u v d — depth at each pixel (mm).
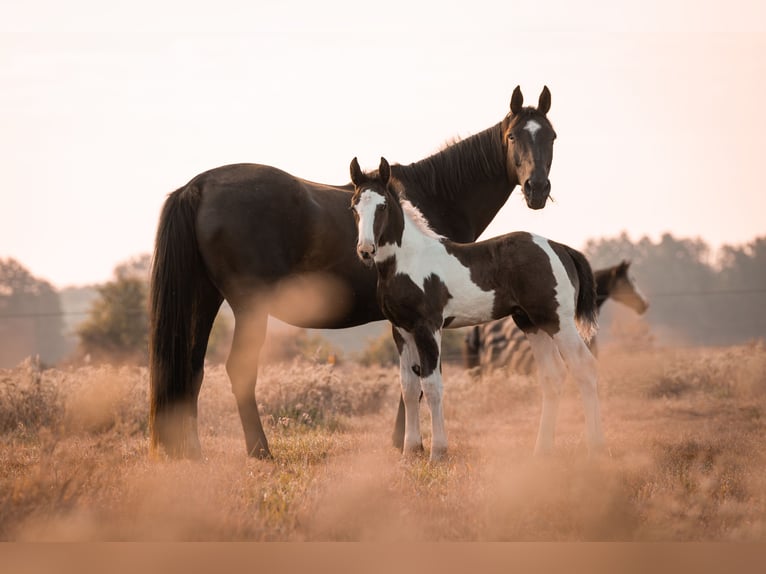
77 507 7102
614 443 12641
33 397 16312
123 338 65625
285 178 11836
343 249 12109
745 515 7508
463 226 13719
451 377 24516
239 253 11398
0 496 7273
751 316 168000
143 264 119500
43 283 178625
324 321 12531
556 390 11781
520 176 12836
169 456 10836
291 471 10227
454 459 11203
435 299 11328
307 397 18516
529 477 8430
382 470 9398
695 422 17312
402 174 13375
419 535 6875
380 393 20844
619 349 36156
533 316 11500
